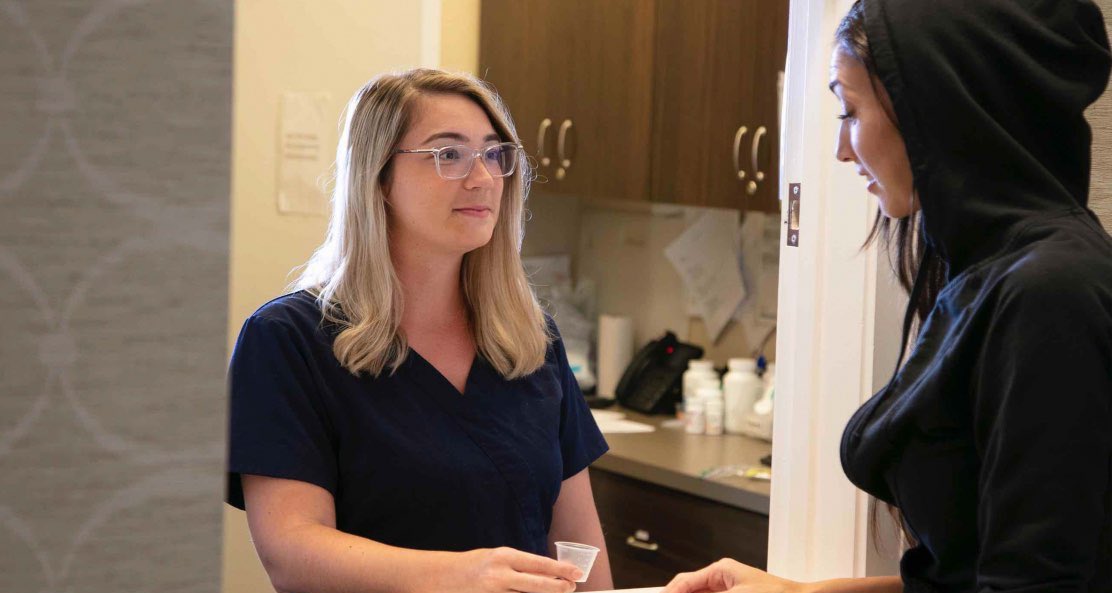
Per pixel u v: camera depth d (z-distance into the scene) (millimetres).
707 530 2766
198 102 429
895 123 1170
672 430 3355
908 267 1363
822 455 1824
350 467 1550
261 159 2494
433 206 1579
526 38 3020
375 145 1598
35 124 410
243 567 2521
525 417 1661
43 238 414
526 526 1611
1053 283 972
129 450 430
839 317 1798
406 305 1651
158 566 436
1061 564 943
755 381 3330
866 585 1328
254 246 2500
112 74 417
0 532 417
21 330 414
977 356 1036
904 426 1104
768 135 3066
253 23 2465
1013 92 1104
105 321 423
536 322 1742
